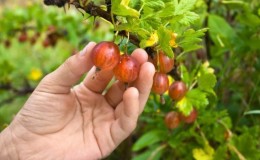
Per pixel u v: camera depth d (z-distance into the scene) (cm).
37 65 80
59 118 28
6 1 120
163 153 41
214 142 37
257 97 40
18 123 28
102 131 29
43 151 28
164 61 25
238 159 34
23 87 63
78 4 22
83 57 25
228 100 43
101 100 30
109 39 51
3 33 58
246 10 36
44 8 58
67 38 55
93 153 29
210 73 29
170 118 32
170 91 29
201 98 29
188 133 35
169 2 23
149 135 37
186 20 24
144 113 42
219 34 37
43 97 27
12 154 28
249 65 40
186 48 27
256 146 39
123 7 21
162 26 23
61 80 27
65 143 28
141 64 24
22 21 56
